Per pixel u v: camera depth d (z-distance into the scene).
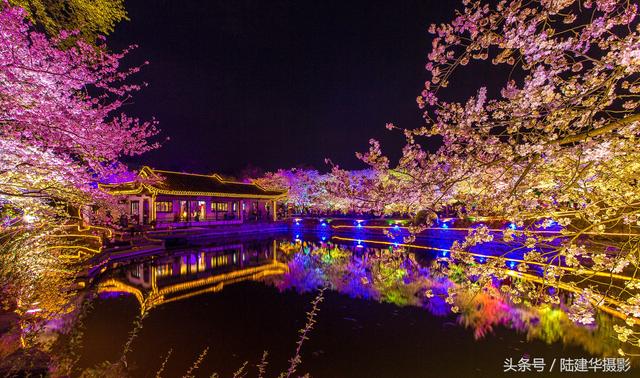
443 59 5.78
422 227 6.87
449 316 13.39
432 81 6.04
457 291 6.43
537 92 5.14
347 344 11.24
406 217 44.38
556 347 10.49
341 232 48.12
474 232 6.17
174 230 39.59
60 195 10.35
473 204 6.41
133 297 16.45
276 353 10.63
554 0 4.59
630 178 4.94
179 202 43.50
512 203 5.86
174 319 13.55
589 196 5.19
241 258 28.78
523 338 11.20
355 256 29.31
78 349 10.09
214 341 11.46
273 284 19.39
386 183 6.73
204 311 14.64
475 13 5.12
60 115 8.77
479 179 6.02
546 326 11.91
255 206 56.78
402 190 6.50
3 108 7.57
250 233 47.91
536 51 5.07
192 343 11.25
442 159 6.64
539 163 5.07
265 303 15.78
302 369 9.69
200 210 46.31
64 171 9.53
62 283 11.60
